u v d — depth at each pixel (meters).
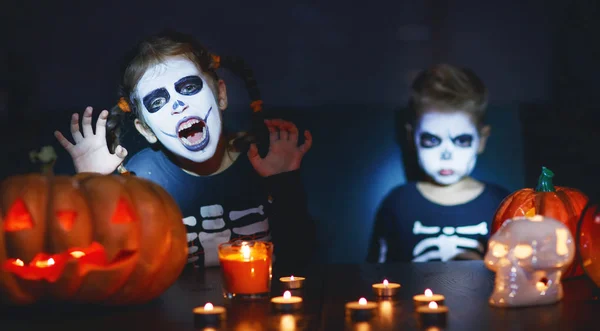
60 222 1.08
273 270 1.49
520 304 1.06
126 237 1.11
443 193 2.00
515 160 2.01
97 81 2.12
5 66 2.09
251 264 1.17
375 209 2.02
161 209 1.16
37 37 2.11
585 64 2.13
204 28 2.17
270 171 1.85
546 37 2.18
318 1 2.19
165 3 2.14
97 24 2.12
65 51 2.11
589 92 2.12
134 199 1.14
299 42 2.20
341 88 2.21
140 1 2.13
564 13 2.17
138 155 1.80
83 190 1.13
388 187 2.02
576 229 1.18
